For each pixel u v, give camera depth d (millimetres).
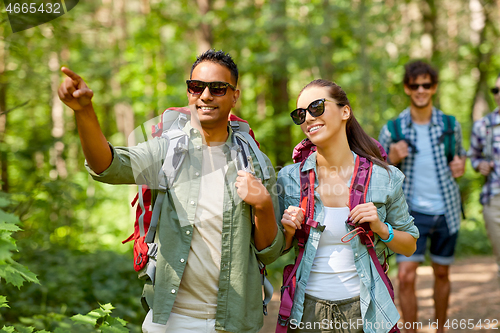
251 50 11984
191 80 2068
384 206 2230
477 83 11461
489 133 4070
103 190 11602
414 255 3713
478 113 11086
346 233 2203
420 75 3807
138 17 12312
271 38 10734
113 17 11953
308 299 2205
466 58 11438
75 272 4820
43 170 5484
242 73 11500
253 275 2133
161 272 2049
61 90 1658
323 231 2223
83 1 6473
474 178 9852
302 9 10852
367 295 2117
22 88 6195
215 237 2098
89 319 2699
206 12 11039
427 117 3900
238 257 2082
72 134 6930
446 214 3807
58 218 5418
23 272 2035
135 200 2203
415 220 3822
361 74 9602
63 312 3746
